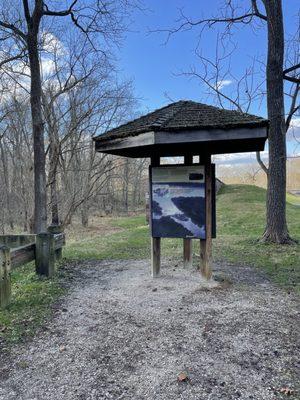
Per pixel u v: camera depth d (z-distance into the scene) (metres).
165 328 3.83
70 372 2.98
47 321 4.02
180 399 2.60
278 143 8.61
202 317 4.10
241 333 3.67
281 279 5.67
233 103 10.48
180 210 5.45
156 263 5.79
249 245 8.69
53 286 5.30
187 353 3.28
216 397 2.62
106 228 21.61
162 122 4.70
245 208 18.52
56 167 14.34
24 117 17.70
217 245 8.91
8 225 23.47
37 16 9.88
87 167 17.89
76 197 19.41
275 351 3.29
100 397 2.64
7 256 4.44
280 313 4.21
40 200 9.91
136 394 2.67
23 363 3.12
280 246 8.32
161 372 2.96
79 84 14.77
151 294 4.95
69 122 15.21
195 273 6.02
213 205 5.59
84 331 3.77
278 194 8.67
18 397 2.65
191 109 5.46
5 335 3.64
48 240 5.72
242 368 3.00
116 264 7.09
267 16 8.44
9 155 22.50
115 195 40.06
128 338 3.60
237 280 5.64
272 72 8.46
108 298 4.82
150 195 5.61
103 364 3.11
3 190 21.41
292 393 2.63
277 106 8.51
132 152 5.75
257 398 2.59
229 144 5.30
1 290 4.32
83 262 7.32
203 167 5.28
